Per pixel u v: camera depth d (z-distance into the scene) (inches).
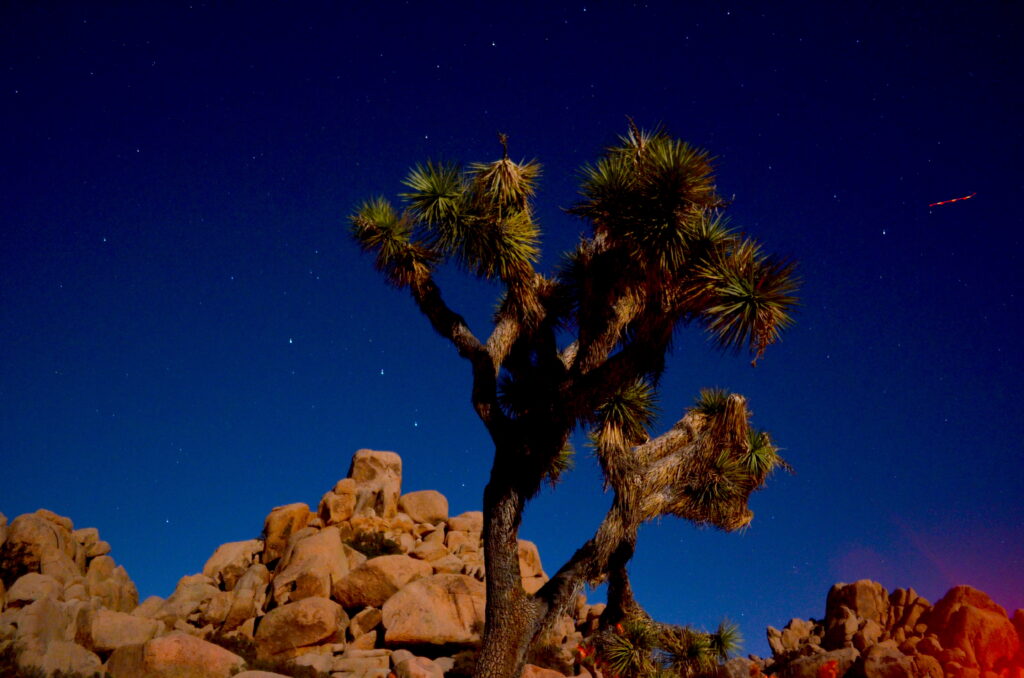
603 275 380.8
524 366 420.8
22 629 389.7
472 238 396.2
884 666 396.8
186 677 414.9
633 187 342.6
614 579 430.9
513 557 362.3
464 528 666.2
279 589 524.1
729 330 322.7
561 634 507.2
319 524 628.4
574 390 368.2
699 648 394.0
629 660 391.9
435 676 446.9
